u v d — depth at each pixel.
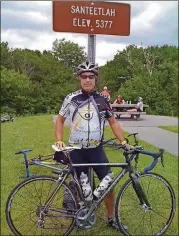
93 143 2.91
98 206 3.04
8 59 45.34
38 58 49.81
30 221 3.09
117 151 4.40
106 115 2.96
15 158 5.82
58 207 3.05
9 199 2.95
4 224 3.27
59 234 3.06
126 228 3.12
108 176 3.01
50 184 3.00
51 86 41.62
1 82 34.91
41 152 6.35
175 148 6.67
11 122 11.87
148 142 7.27
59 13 3.10
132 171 3.06
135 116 11.37
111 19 3.18
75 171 2.94
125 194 3.11
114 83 6.62
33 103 37.22
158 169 5.03
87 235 3.15
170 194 3.24
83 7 3.12
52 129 9.62
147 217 3.25
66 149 2.81
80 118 2.85
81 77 2.84
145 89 8.74
